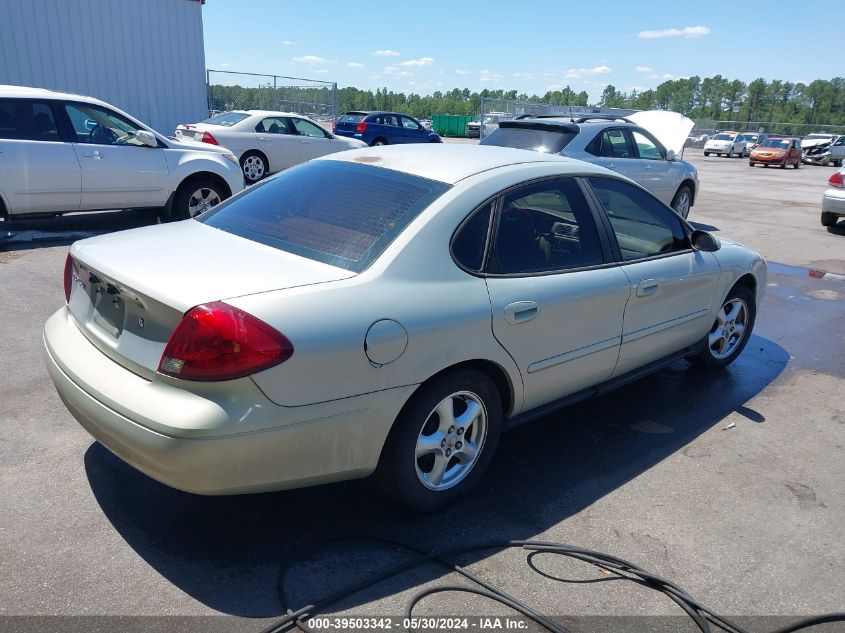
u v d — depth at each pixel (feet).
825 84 364.79
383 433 9.36
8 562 8.96
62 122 27.12
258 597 8.62
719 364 17.21
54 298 19.86
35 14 49.55
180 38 57.11
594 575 9.41
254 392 8.18
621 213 13.42
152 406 8.25
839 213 39.81
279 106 67.62
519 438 13.43
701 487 11.89
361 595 8.75
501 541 10.00
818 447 13.61
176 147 30.25
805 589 9.39
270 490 8.84
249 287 8.68
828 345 20.08
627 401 15.43
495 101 91.56
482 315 10.14
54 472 11.11
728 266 15.75
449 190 10.71
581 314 11.85
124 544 9.47
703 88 422.41
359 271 9.44
